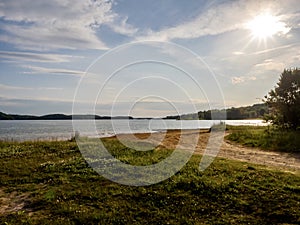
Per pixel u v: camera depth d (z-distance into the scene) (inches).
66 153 737.6
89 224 331.3
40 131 2242.9
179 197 399.5
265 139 956.0
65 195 412.8
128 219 341.1
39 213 360.5
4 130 2436.0
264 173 491.5
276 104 1125.7
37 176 509.0
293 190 403.9
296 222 326.0
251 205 368.8
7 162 627.8
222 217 345.1
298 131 1023.0
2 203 394.6
